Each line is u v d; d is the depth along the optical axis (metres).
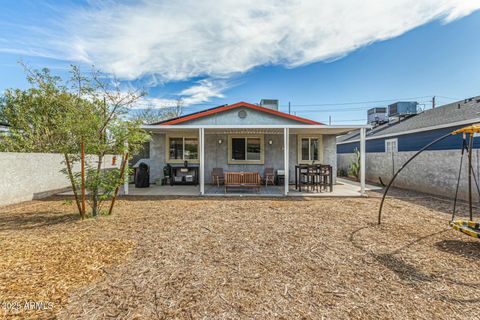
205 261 3.36
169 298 2.49
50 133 10.07
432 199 8.19
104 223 5.25
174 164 12.27
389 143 14.72
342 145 20.64
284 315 2.23
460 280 2.87
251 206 7.05
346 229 4.81
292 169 12.27
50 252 3.64
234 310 2.30
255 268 3.16
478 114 9.67
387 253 3.65
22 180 7.98
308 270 3.11
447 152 8.59
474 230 3.85
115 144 5.85
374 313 2.26
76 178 6.01
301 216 5.86
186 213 6.16
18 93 11.70
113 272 3.03
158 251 3.69
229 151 12.16
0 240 4.18
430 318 2.19
